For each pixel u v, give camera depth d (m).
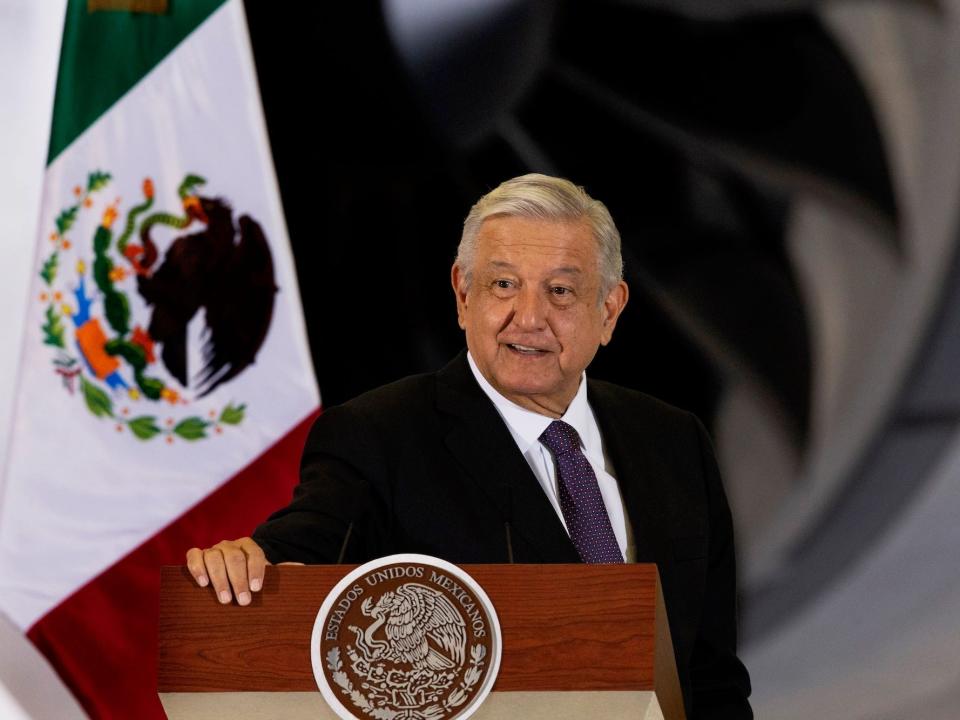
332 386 17.92
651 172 17.94
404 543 7.42
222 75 15.40
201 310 14.95
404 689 5.42
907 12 17.06
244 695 5.48
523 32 17.64
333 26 17.47
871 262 17.30
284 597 5.56
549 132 18.03
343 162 17.89
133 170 15.05
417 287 18.09
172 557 14.41
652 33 17.64
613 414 8.27
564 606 5.54
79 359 14.60
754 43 17.42
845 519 17.17
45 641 14.09
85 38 15.23
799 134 17.48
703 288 17.86
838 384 17.38
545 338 7.61
